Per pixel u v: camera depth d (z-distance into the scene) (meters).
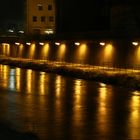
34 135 13.28
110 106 21.34
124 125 15.73
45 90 29.30
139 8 55.19
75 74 42.47
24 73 47.88
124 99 24.52
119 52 47.97
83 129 14.80
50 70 49.41
